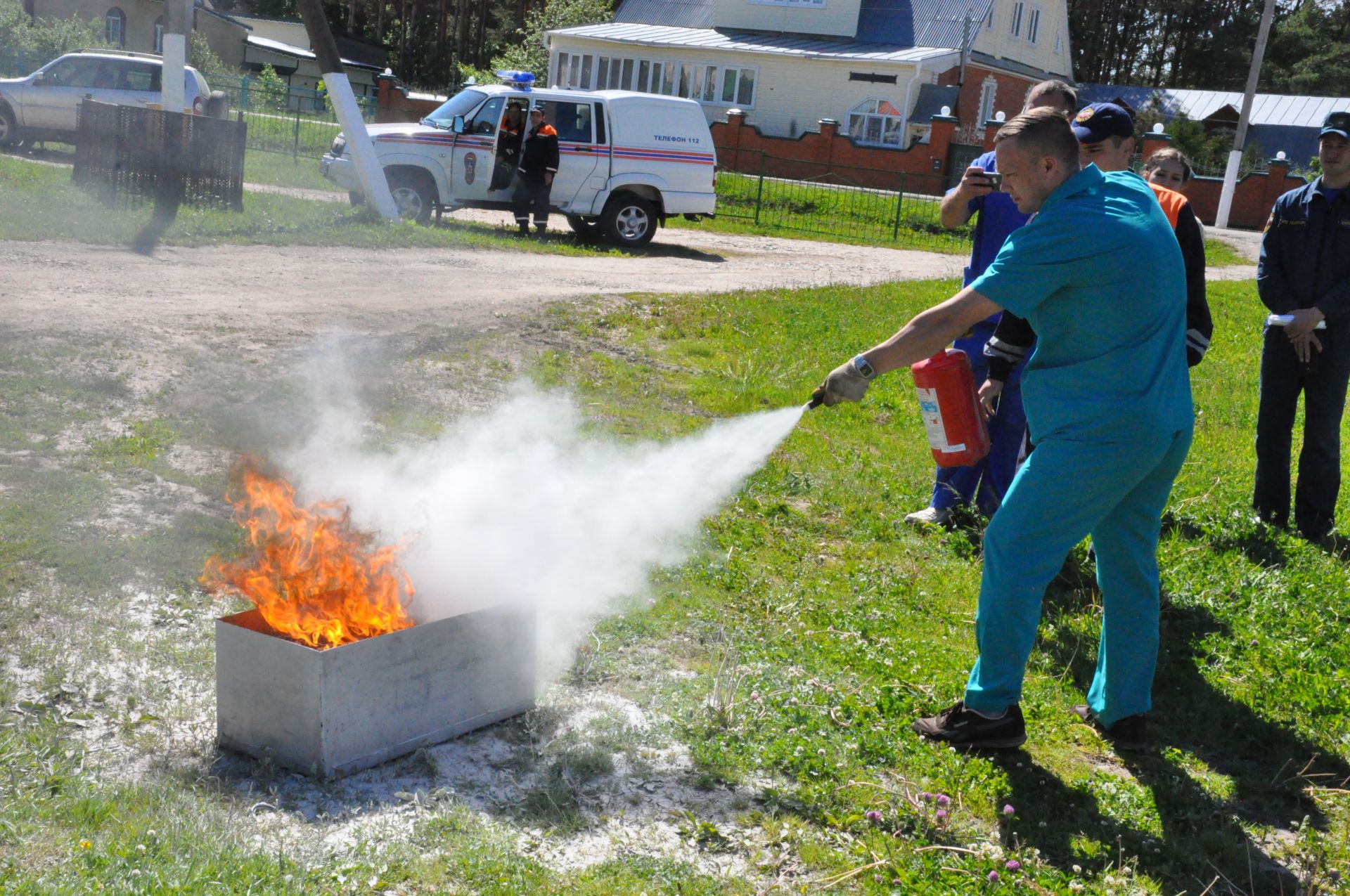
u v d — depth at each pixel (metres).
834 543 6.00
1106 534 4.01
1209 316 5.19
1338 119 6.48
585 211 18.03
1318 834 3.65
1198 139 42.34
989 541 3.79
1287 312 6.81
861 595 5.27
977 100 41.75
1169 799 3.77
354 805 3.14
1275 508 7.12
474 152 17.42
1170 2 75.56
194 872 2.70
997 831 3.47
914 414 8.92
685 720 3.85
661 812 3.34
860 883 3.09
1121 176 3.76
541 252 15.90
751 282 15.14
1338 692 4.68
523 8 66.00
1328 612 5.67
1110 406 3.57
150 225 13.34
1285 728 4.35
